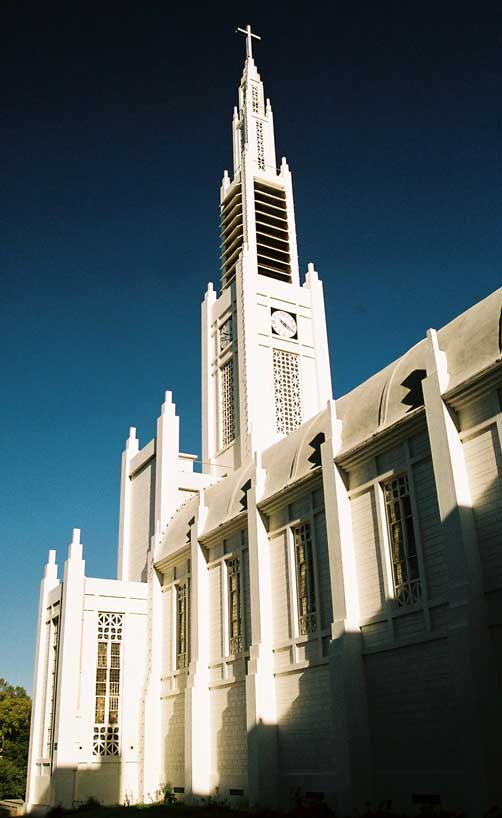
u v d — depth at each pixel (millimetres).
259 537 29609
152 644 38156
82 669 37469
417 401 23266
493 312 21859
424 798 20266
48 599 43188
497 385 20281
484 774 17875
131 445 50406
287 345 49969
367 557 24203
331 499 25469
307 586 27156
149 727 36062
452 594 19797
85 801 35094
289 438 31641
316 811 23312
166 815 27672
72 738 35812
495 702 18344
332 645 24047
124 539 47812
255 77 60750
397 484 23656
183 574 37312
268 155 58281
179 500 43344
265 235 54000
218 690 31797
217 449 49531
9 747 64500
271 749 26781
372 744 22391
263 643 28094
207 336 53344
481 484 20469
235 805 28625
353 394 27484
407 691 21672
